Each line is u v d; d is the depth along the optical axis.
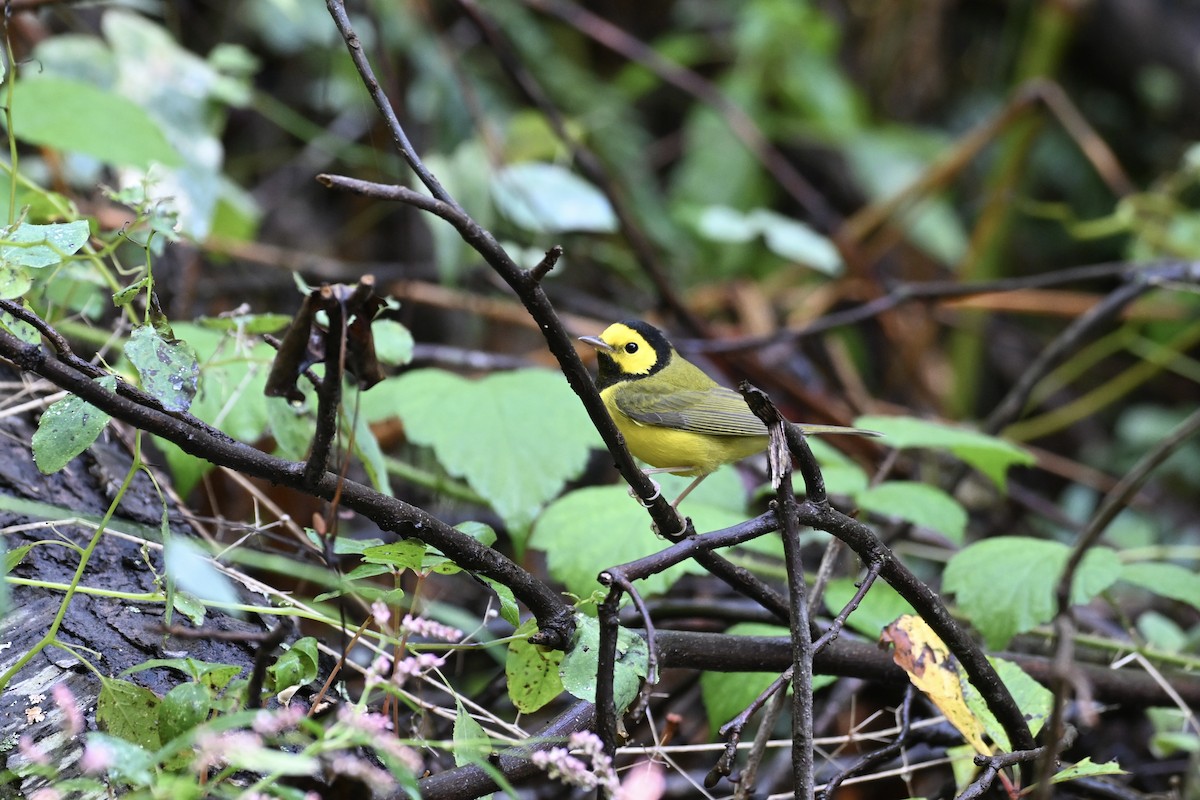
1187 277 11.39
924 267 17.72
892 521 10.81
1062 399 18.38
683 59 17.89
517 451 8.57
